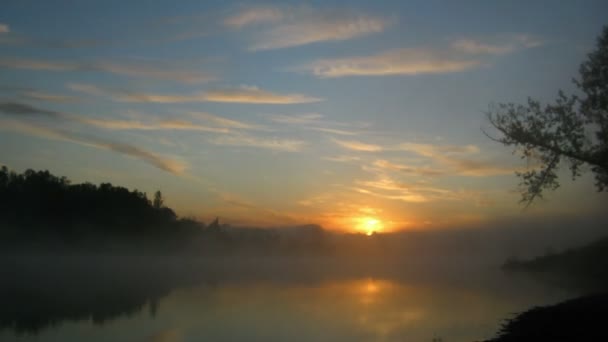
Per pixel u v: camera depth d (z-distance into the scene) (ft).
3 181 488.02
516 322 86.58
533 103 83.51
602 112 80.64
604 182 80.74
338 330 104.68
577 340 60.54
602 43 81.71
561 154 81.82
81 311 139.64
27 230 471.21
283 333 102.94
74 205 515.50
